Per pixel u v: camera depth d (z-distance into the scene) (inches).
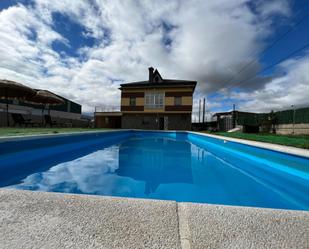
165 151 305.9
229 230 41.3
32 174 155.8
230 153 278.5
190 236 39.4
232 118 801.6
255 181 152.2
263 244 37.6
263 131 685.3
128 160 229.3
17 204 50.1
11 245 36.4
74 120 927.7
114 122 930.7
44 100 583.8
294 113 548.4
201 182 147.9
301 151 153.0
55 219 44.1
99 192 121.4
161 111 802.8
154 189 129.9
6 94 436.5
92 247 36.2
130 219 44.6
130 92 845.8
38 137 205.3
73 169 176.6
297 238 39.3
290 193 125.2
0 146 157.0
